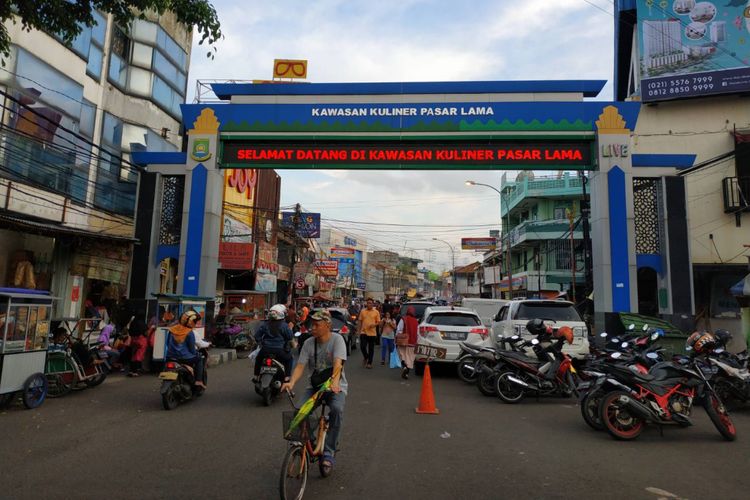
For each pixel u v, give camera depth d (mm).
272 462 5375
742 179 17828
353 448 5980
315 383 5004
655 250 14719
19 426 6797
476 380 11086
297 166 15352
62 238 14023
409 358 11781
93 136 15688
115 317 16094
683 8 19172
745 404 9055
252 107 15375
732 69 18281
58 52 13828
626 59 24078
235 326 17219
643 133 19047
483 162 15016
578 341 10984
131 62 18312
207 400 8844
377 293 76500
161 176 15469
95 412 7754
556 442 6402
